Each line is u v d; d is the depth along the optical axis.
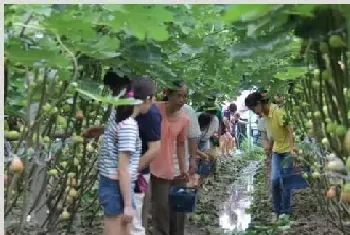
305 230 7.40
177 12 4.36
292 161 8.18
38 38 3.02
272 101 8.82
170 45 4.95
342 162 2.82
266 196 11.35
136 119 5.32
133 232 5.27
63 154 5.54
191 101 9.91
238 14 2.20
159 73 4.68
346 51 2.70
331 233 7.07
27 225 5.38
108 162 4.64
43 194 5.10
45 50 2.82
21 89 3.71
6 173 3.64
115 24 2.92
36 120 3.50
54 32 2.95
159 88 7.21
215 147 13.15
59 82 4.05
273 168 8.58
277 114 8.34
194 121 7.33
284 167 8.38
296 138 9.02
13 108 3.66
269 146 8.88
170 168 6.46
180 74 5.93
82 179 5.86
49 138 4.52
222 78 8.38
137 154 4.73
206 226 8.57
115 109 4.67
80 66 4.08
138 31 2.87
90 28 2.97
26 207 3.69
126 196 4.57
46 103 3.90
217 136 13.06
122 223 4.71
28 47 2.94
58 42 3.21
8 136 3.68
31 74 3.74
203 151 10.80
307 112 6.88
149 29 2.82
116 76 4.80
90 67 4.89
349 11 2.37
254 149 24.41
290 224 7.68
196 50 5.40
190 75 7.38
